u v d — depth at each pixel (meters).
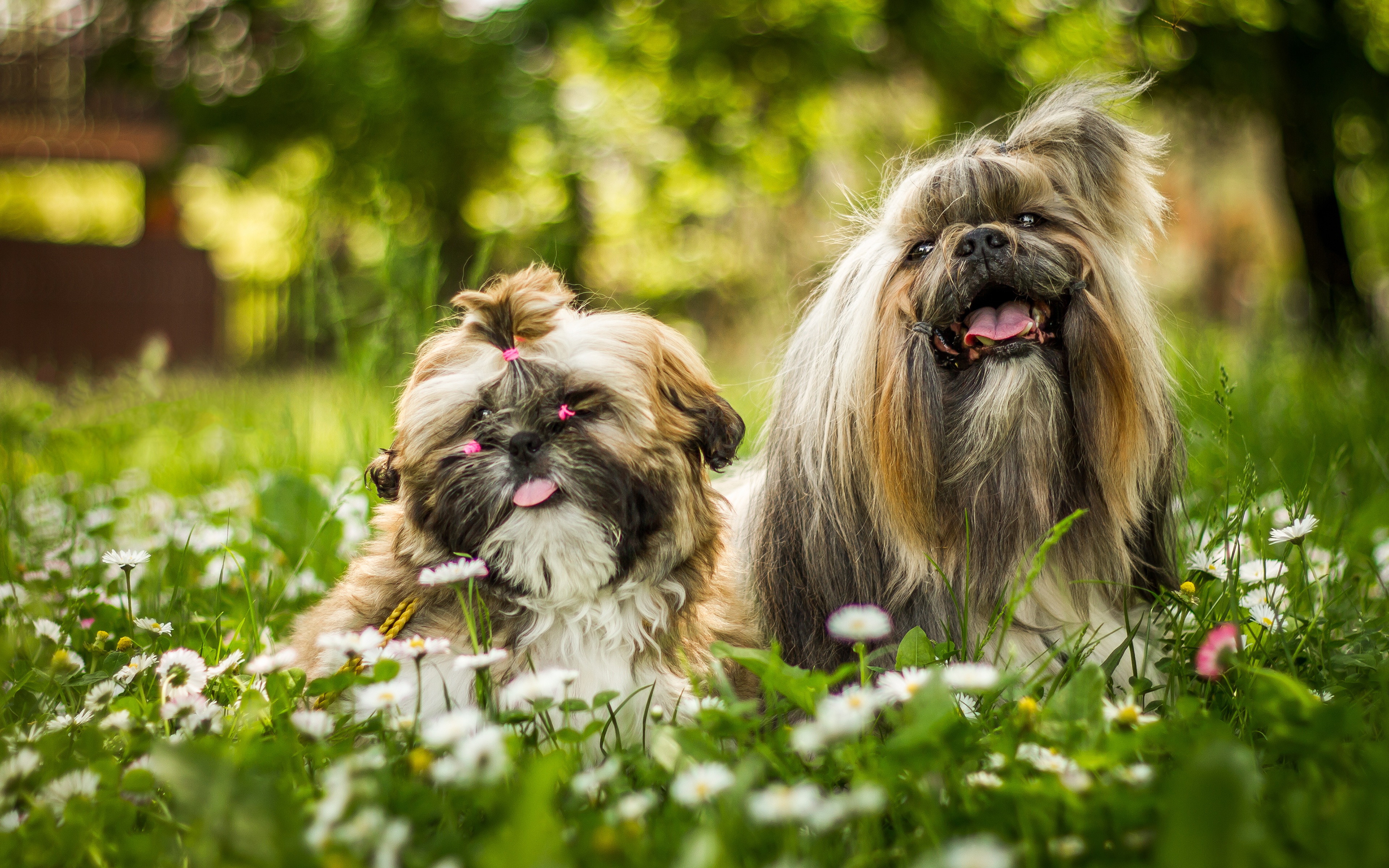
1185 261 5.35
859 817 0.72
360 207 2.81
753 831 0.72
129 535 1.28
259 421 1.91
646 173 3.16
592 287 3.17
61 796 0.75
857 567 0.96
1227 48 2.54
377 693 0.79
